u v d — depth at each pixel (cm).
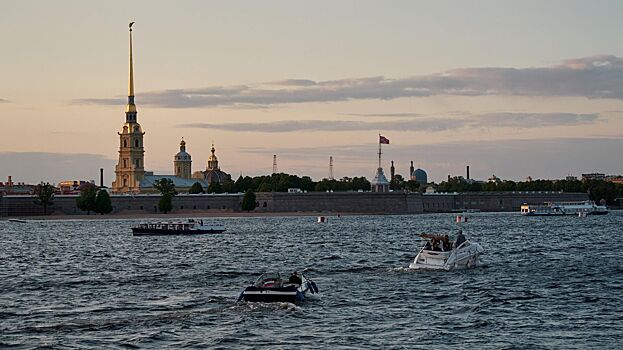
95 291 11531
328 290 11288
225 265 15625
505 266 14450
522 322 9081
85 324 8925
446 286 11712
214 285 12056
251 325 8844
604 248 19462
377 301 10369
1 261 17138
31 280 13088
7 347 7950
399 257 17238
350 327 8788
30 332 8562
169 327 8750
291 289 9956
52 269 15175
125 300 10606
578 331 8631
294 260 16675
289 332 8544
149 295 11031
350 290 11300
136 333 8488
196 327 8756
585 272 13525
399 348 7919
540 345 8038
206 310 9644
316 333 8500
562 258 16462
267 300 9950
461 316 9406
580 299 10550
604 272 13550
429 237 14000
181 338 8275
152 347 7950
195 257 17850
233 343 8088
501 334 8494
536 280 12425
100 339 8244
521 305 10106
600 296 10794
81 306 10156
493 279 12512
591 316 9412
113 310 9806
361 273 13338
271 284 10250
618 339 8281
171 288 11750
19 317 9394
